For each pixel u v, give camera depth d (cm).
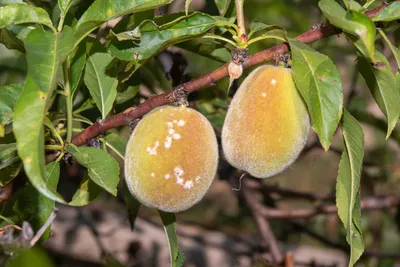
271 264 111
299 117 75
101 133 79
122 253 129
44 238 79
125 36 75
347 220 76
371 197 121
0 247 68
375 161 134
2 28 76
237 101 76
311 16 117
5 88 79
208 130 76
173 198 74
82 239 128
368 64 77
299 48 74
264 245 121
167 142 74
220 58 86
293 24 114
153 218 145
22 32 78
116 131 98
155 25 75
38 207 79
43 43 72
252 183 116
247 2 109
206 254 140
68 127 78
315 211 114
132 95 86
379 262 124
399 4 74
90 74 81
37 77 70
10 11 74
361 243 76
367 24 71
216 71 76
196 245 141
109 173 75
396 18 74
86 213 131
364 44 71
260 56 77
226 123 76
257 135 75
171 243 80
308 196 117
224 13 80
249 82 76
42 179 68
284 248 144
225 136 76
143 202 75
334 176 168
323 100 72
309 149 115
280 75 76
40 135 69
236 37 76
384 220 131
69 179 109
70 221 129
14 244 68
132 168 75
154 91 100
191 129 75
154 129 75
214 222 144
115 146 81
